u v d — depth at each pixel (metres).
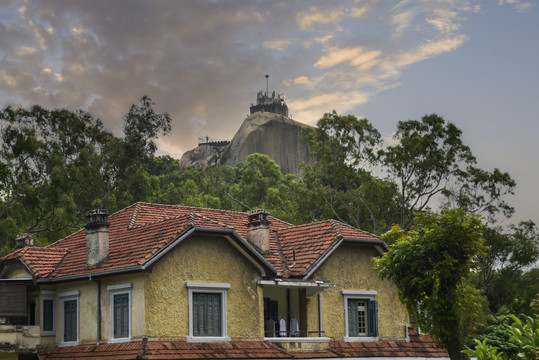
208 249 28.14
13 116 53.31
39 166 53.28
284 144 155.62
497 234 63.03
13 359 28.53
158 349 25.53
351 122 63.12
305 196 67.62
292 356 28.81
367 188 63.56
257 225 31.91
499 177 62.88
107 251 28.59
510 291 61.03
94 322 28.06
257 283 29.23
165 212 34.72
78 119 67.19
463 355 28.64
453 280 28.50
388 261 29.44
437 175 63.72
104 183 66.62
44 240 51.75
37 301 29.75
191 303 27.14
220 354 26.69
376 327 32.97
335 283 32.34
